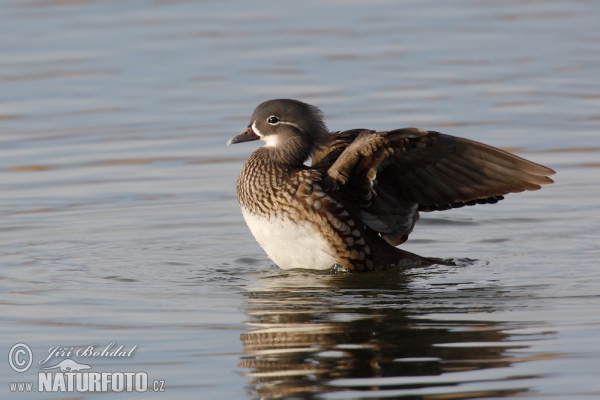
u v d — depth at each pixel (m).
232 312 11.01
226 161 19.47
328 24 30.16
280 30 29.39
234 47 27.58
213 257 13.88
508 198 17.12
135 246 14.48
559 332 10.01
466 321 10.47
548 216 15.93
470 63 26.08
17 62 26.05
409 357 9.39
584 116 21.64
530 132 20.59
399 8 32.06
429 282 12.30
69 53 26.89
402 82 24.39
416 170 12.63
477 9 31.92
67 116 22.33
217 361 9.48
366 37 28.67
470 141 12.05
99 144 20.47
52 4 32.06
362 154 12.26
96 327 10.53
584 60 26.12
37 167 19.12
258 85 24.23
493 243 14.59
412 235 15.21
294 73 25.17
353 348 9.68
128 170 18.92
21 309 11.22
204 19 30.67
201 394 8.76
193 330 10.38
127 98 23.48
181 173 18.73
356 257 12.80
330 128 20.59
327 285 12.23
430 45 27.81
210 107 22.73
